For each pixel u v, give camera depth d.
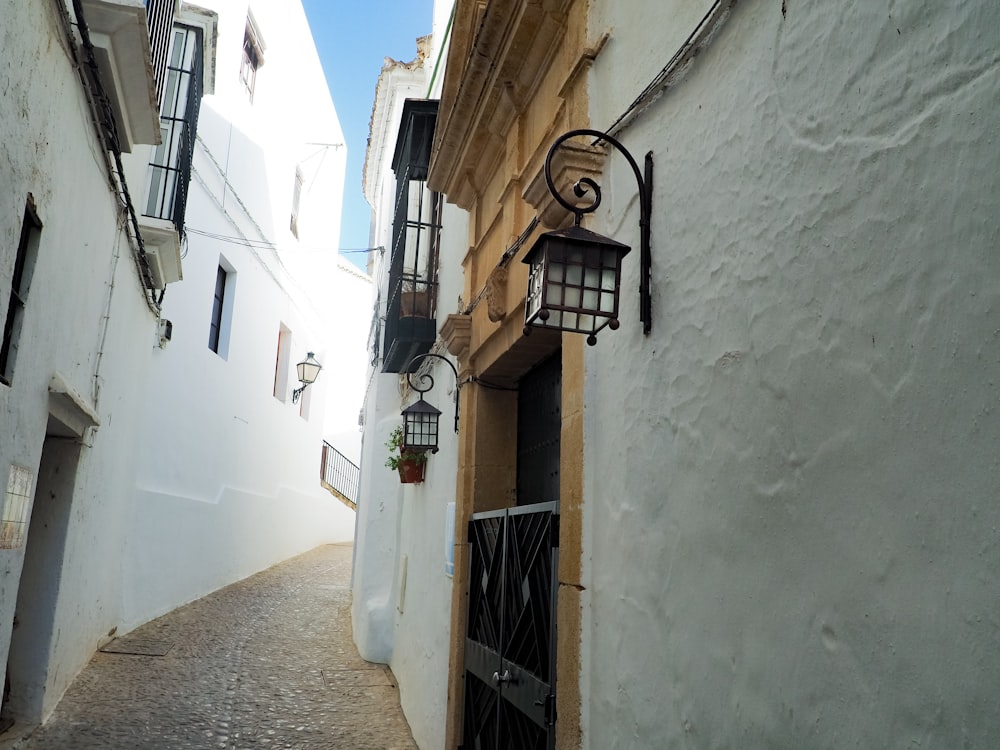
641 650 2.51
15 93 2.87
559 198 2.52
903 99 1.58
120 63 4.08
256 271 12.75
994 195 1.34
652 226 2.71
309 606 11.17
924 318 1.48
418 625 6.68
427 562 6.54
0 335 3.01
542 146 3.99
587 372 3.15
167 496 9.23
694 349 2.36
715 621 2.11
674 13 2.71
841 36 1.79
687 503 2.31
